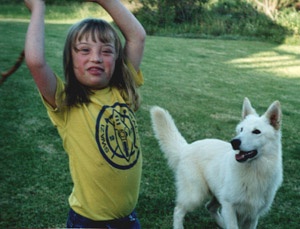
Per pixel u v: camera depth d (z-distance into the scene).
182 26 20.48
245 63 13.68
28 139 5.05
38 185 3.89
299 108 8.38
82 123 1.88
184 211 3.54
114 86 2.12
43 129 5.46
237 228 3.19
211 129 6.33
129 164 1.97
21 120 5.71
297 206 3.98
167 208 3.81
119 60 2.11
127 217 2.03
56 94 1.85
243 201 3.14
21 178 3.99
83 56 1.86
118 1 2.17
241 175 3.10
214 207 3.70
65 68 1.95
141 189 4.11
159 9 21.05
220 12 22.27
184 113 7.12
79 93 1.91
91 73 1.87
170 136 3.92
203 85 9.98
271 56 15.24
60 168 4.33
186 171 3.63
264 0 22.19
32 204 3.54
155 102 7.69
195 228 3.56
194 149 3.72
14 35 14.78
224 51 15.75
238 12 21.89
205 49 15.89
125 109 2.06
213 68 12.49
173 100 8.04
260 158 3.13
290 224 3.64
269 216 3.79
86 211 1.89
